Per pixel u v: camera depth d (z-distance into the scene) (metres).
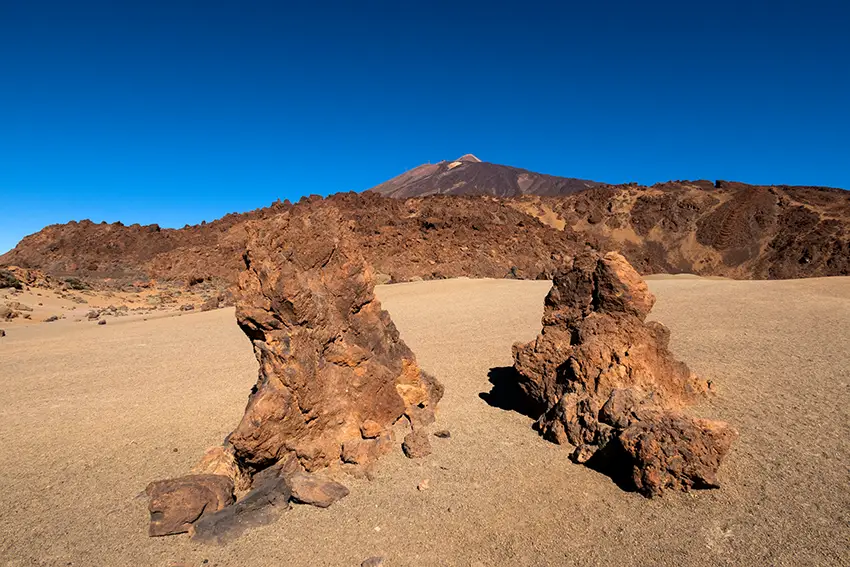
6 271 55.44
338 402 10.89
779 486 8.74
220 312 41.28
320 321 10.73
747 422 11.48
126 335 30.27
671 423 9.00
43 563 7.82
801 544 7.25
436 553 7.61
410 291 47.97
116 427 13.79
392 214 109.50
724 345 18.67
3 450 12.40
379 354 12.23
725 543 7.39
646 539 7.61
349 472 10.15
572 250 103.12
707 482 8.62
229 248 93.31
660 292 34.75
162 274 88.38
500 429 12.23
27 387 18.41
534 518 8.34
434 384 13.88
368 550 7.78
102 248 103.50
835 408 11.91
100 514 9.23
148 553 7.98
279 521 8.66
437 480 9.77
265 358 10.19
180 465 11.27
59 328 34.59
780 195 147.50
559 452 10.70
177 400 16.02
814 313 23.98
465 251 89.19
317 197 118.69
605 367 11.71
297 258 10.98
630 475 9.22
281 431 9.90
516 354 13.39
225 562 7.69
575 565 7.16
